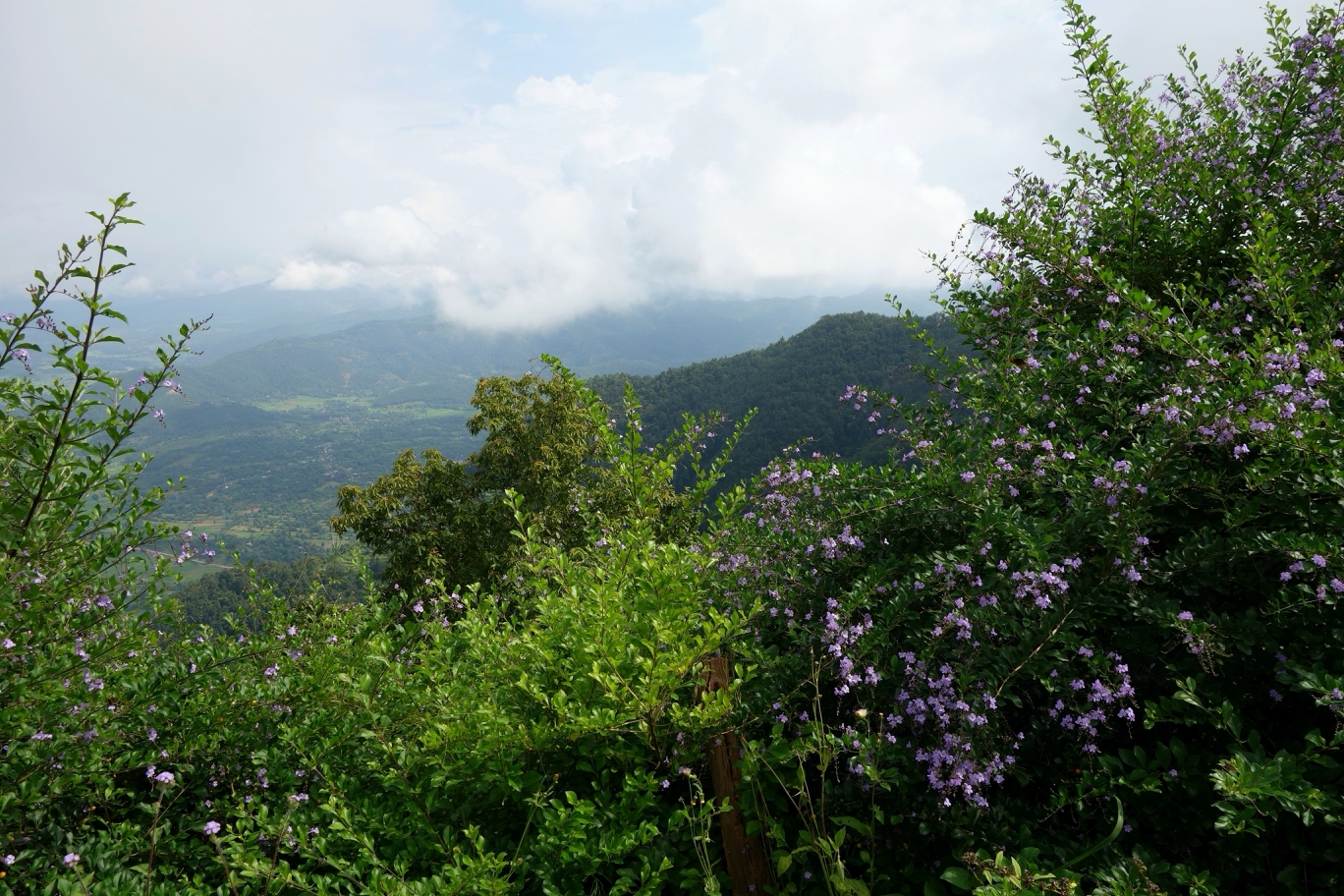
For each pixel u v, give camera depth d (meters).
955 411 3.92
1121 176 4.33
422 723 2.97
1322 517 2.35
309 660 3.60
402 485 17.20
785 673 2.84
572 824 2.30
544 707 2.78
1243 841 1.98
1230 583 2.49
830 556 3.11
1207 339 3.08
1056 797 2.23
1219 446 2.75
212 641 3.89
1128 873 1.86
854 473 3.48
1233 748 2.03
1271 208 3.72
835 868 2.15
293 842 2.36
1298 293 3.15
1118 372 3.36
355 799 2.73
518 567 3.76
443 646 3.35
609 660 2.59
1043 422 3.66
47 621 2.90
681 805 2.65
